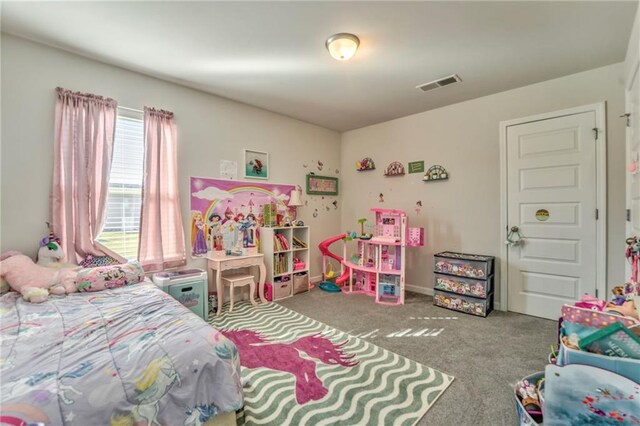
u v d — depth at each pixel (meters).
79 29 2.09
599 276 2.69
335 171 4.82
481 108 3.39
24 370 1.09
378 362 2.12
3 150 2.14
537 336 2.56
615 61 2.56
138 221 2.82
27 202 2.23
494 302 3.31
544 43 2.28
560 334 1.51
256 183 3.75
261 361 2.13
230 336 2.55
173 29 2.10
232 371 1.34
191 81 2.97
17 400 0.92
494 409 1.63
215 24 2.04
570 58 2.51
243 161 3.61
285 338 2.53
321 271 4.62
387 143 4.29
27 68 2.23
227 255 3.38
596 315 1.35
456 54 2.44
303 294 3.86
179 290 2.69
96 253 2.50
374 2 1.81
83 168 2.42
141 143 2.83
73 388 1.01
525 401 1.46
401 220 3.52
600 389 1.22
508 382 1.88
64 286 2.09
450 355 2.23
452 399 1.71
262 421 1.53
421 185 3.92
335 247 4.80
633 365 1.20
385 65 2.63
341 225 4.92
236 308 3.29
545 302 3.00
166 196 2.95
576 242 2.82
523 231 3.12
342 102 3.56
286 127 4.09
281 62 2.58
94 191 2.48
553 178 2.93
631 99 2.31
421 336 2.57
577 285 2.82
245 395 1.75
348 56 2.27
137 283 2.41
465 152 3.52
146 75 2.83
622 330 1.24
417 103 3.58
